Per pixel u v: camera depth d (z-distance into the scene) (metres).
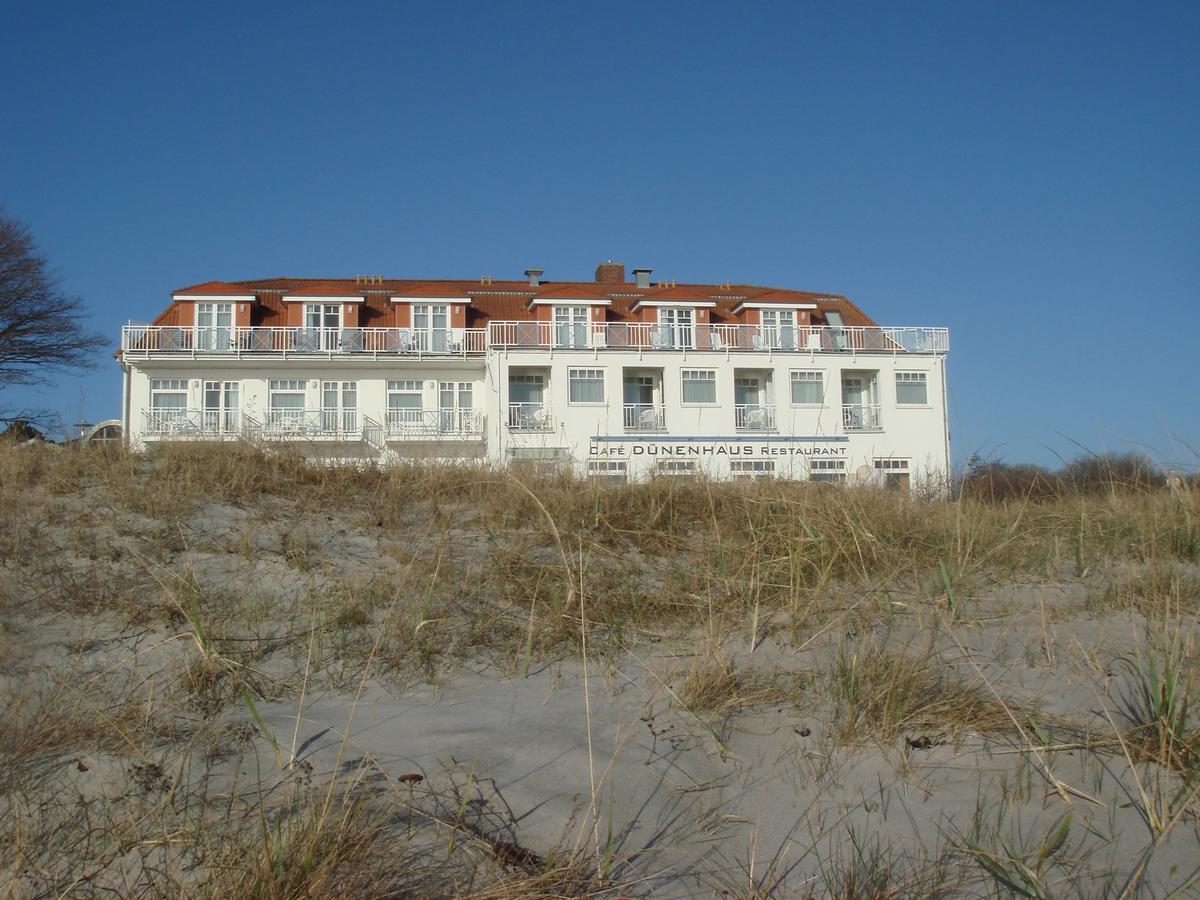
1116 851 3.29
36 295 32.59
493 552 6.65
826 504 7.59
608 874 3.10
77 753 3.81
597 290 44.88
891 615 5.75
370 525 7.36
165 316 40.88
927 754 3.99
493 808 3.49
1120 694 4.54
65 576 5.79
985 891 3.06
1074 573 6.96
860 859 3.20
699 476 8.40
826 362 39.78
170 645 5.03
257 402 37.56
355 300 39.31
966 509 7.99
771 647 5.33
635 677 4.90
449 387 39.00
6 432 9.16
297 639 5.25
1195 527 7.38
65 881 2.94
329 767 3.77
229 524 7.07
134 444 9.27
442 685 4.80
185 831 3.19
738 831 3.42
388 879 2.99
